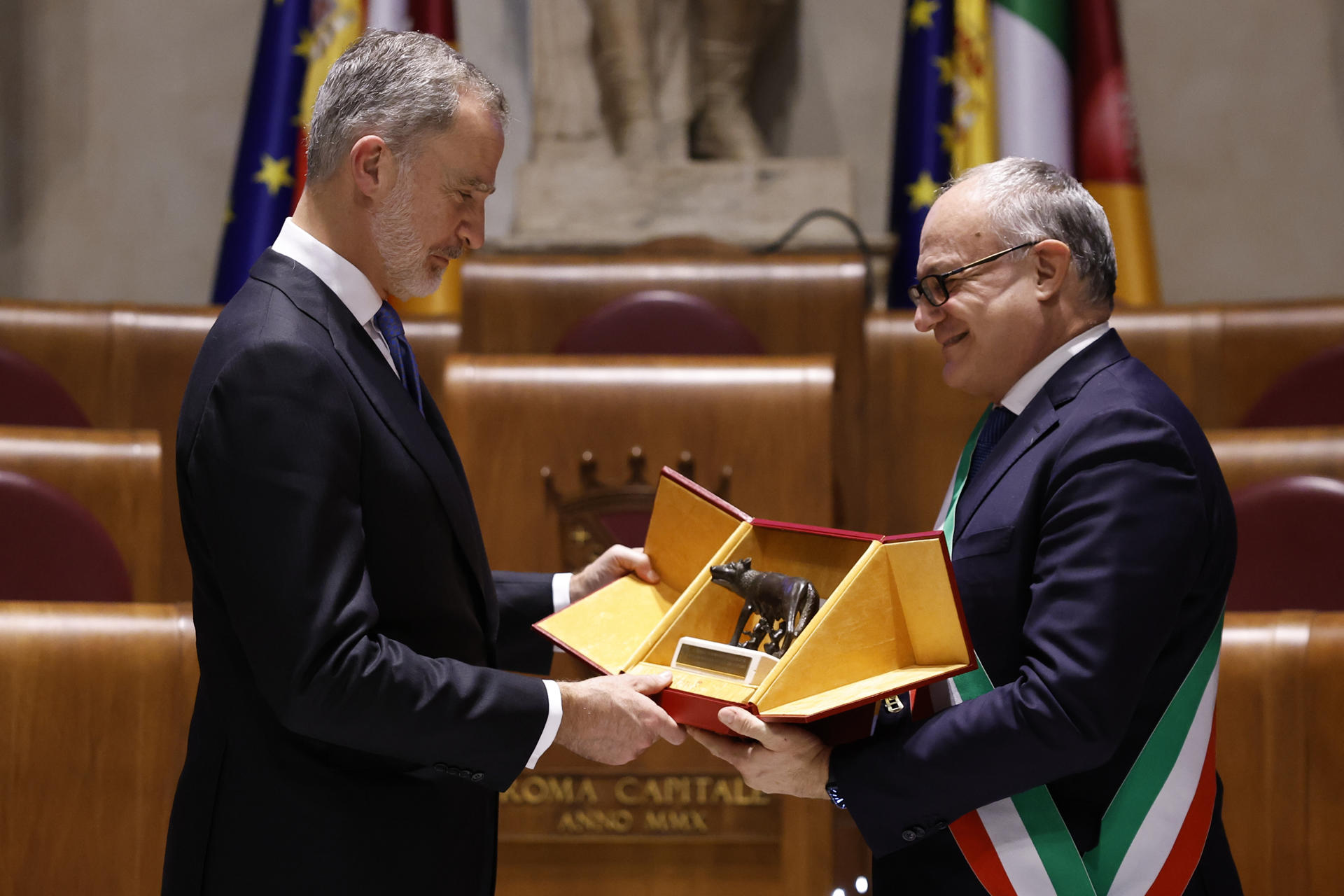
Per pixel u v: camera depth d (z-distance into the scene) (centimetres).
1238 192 854
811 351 563
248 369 237
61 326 561
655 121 779
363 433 247
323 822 241
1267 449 439
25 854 332
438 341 591
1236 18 855
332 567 232
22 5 905
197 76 909
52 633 344
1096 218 275
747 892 385
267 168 798
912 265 774
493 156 262
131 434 457
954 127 792
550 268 577
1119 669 234
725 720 248
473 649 265
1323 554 409
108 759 342
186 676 351
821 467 429
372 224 257
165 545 548
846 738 254
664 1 789
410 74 254
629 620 302
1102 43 798
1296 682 340
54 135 907
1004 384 280
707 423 433
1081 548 242
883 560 254
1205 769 257
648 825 389
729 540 285
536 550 430
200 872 242
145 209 907
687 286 571
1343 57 840
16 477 413
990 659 258
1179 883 252
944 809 246
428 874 250
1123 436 249
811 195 759
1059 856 251
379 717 230
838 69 873
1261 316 546
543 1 798
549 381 439
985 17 795
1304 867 333
